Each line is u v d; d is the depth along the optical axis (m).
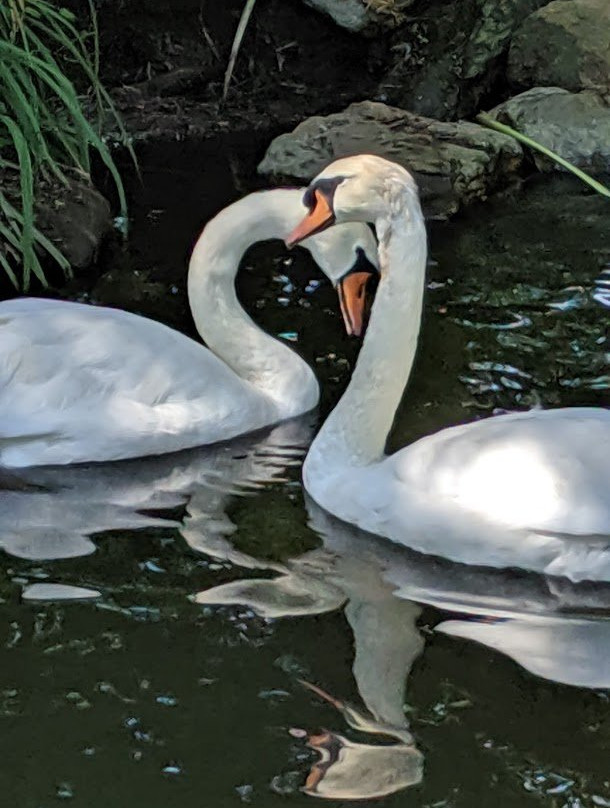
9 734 2.52
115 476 3.12
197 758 2.48
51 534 2.94
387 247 2.92
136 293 3.81
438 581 2.82
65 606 2.75
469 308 3.71
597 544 2.79
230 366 3.37
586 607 2.77
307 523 2.96
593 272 3.91
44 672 2.62
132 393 3.17
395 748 2.50
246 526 2.96
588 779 2.46
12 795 2.43
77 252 3.93
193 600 2.77
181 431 3.19
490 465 2.83
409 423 3.24
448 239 4.13
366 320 3.65
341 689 2.59
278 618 2.73
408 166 4.43
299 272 3.89
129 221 4.18
